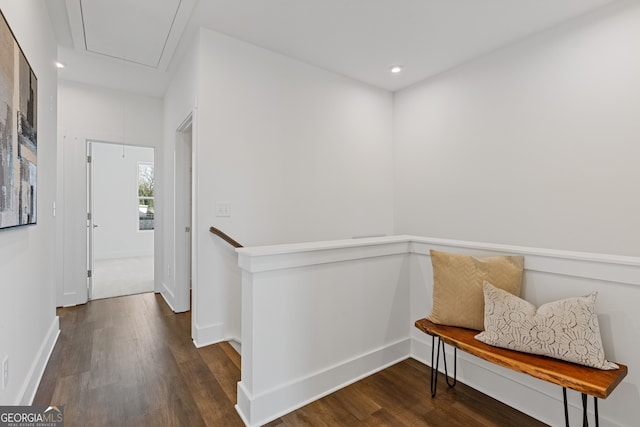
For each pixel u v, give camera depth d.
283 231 3.10
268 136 2.99
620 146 2.24
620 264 1.47
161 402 1.87
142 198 7.57
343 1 2.30
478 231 3.14
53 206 2.71
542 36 2.65
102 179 7.00
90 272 3.99
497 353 1.52
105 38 2.77
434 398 1.92
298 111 3.19
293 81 3.15
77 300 3.77
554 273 1.69
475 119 3.15
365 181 3.75
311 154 3.29
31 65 1.86
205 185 2.66
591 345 1.38
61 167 3.70
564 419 1.63
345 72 3.46
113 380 2.10
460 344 1.64
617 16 2.24
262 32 2.70
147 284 4.76
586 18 2.40
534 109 2.71
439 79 3.49
